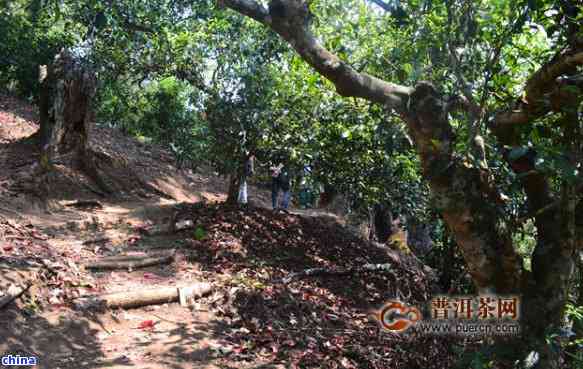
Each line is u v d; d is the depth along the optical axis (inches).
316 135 344.8
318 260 354.6
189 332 212.4
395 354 212.5
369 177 362.9
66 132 382.0
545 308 156.2
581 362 153.3
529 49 182.5
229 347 204.1
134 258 272.4
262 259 319.9
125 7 352.2
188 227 332.8
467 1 159.0
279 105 350.6
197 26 382.9
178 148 403.2
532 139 150.9
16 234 259.1
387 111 225.8
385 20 247.9
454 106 162.4
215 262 293.3
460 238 158.7
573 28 150.9
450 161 155.7
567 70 143.8
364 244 431.2
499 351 152.9
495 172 191.2
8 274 207.3
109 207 367.9
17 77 603.2
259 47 362.0
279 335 221.8
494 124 160.7
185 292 238.2
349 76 158.9
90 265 253.3
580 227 164.1
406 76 201.6
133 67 378.6
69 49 396.2
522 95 155.7
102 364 179.8
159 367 182.5
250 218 375.9
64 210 338.3
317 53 158.6
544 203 161.5
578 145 148.9
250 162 404.8
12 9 566.3
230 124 357.4
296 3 157.6
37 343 183.2
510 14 151.9
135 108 482.9
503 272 156.4
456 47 164.4
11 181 337.7
